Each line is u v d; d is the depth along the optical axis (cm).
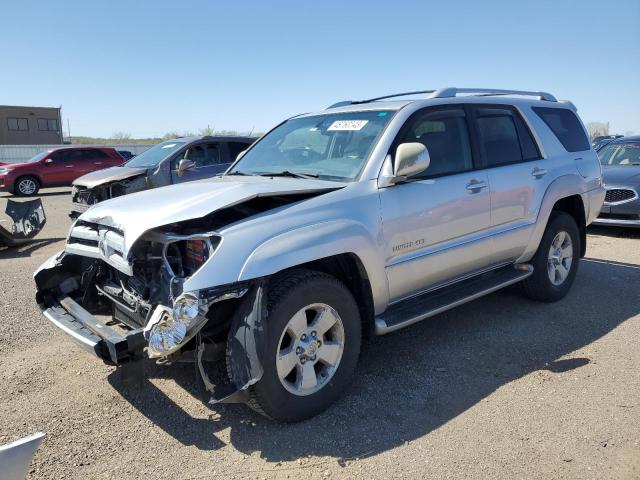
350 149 405
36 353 437
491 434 316
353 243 345
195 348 312
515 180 475
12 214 964
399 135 397
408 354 431
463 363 413
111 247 343
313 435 318
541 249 520
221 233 304
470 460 292
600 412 338
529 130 519
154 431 325
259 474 284
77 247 388
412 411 344
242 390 292
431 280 416
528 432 318
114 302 375
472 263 447
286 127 493
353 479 278
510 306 542
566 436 313
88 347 321
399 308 402
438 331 479
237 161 489
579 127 591
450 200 414
